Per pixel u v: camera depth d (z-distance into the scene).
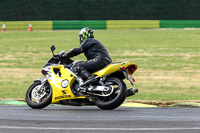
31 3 110.88
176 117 15.93
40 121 14.85
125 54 49.25
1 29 87.50
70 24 88.25
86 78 18.72
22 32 81.69
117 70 18.56
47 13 107.00
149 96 25.92
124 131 12.76
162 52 51.22
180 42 61.19
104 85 18.47
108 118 15.62
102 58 18.98
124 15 106.44
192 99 24.58
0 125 13.89
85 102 19.02
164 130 12.95
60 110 18.52
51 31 83.94
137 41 62.56
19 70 39.50
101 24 88.44
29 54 50.12
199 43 59.94
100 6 110.69
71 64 19.89
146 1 113.00
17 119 15.38
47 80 20.02
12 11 106.81
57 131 12.77
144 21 89.31
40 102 19.34
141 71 38.62
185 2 111.75
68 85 19.00
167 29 86.25
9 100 23.48
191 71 38.62
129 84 31.95
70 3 111.94
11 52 51.75
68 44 58.56
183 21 89.06
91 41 19.50
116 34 74.06
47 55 49.19
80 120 15.08
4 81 33.34
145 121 14.80
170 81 33.31
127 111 17.95
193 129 13.12
